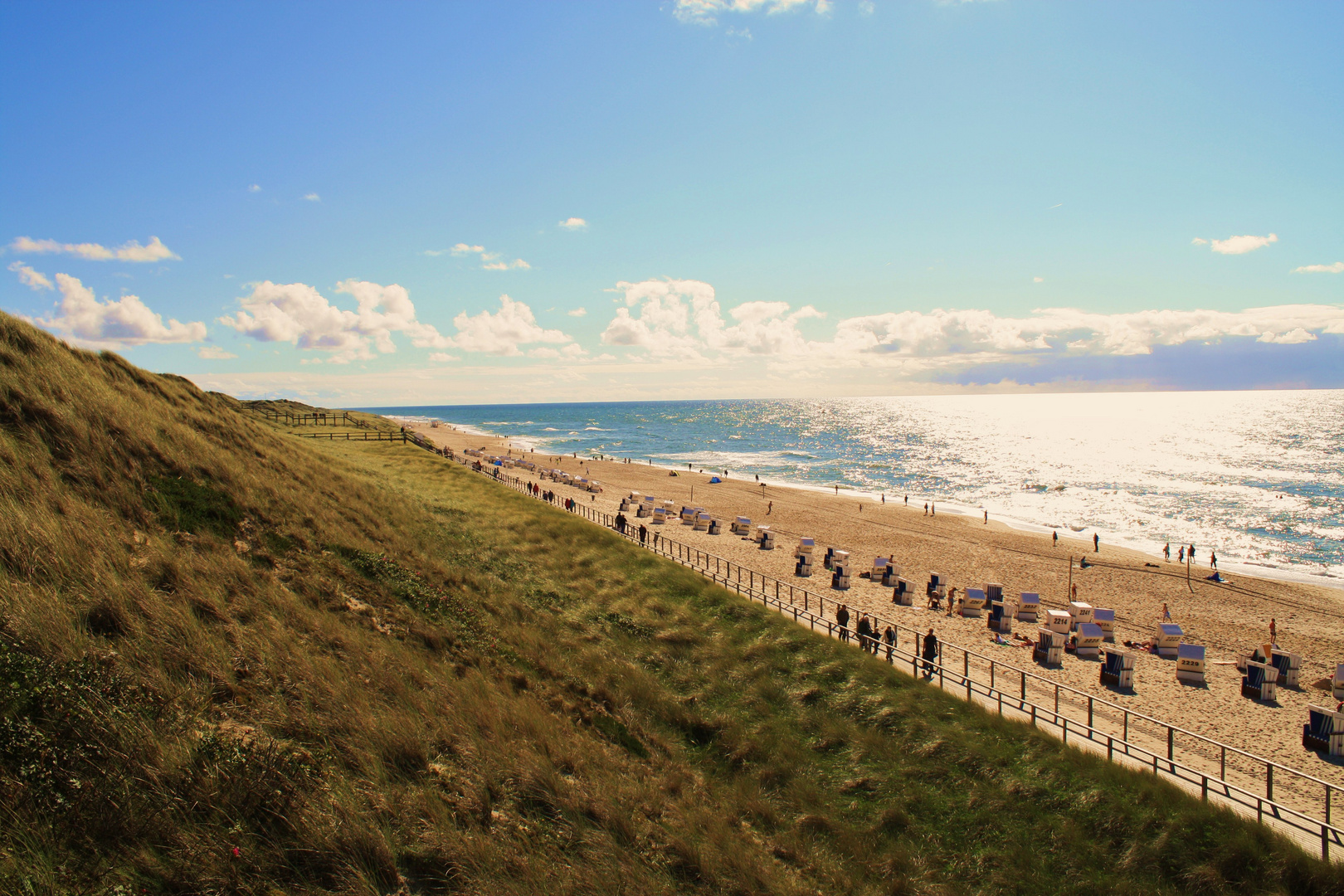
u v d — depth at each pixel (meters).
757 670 13.93
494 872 5.69
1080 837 8.63
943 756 10.70
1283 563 41.53
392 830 5.80
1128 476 86.69
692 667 13.63
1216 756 14.64
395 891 5.24
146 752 5.24
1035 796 9.62
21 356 12.27
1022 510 61.66
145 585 7.85
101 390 13.45
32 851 4.13
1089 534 50.34
